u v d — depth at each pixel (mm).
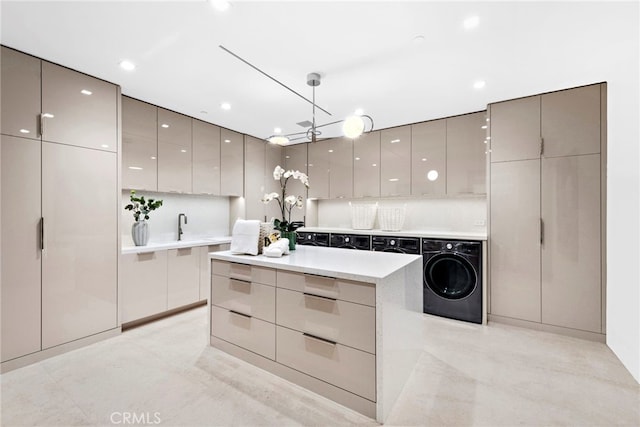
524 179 3049
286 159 5266
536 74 2574
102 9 1781
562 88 2844
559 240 2885
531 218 3014
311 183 4965
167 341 2697
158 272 3244
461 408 1786
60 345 2451
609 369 2230
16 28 1964
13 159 2215
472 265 3211
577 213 2809
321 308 1872
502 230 3152
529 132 3027
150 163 3346
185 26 1950
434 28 1954
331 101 3221
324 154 4832
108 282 2766
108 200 2768
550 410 1771
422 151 3910
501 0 1687
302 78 2676
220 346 2490
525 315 3043
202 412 1749
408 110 3490
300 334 1974
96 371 2186
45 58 2350
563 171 2869
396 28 1958
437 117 3738
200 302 3809
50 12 1801
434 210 4156
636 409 1780
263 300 2176
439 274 3461
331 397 1835
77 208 2559
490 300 3217
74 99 2533
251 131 4473
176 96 3115
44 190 2369
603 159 2705
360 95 3049
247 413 1740
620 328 2379
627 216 2279
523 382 2059
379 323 1640
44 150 2367
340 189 4656
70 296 2514
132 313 2996
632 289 2182
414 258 2266
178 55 2309
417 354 2322
